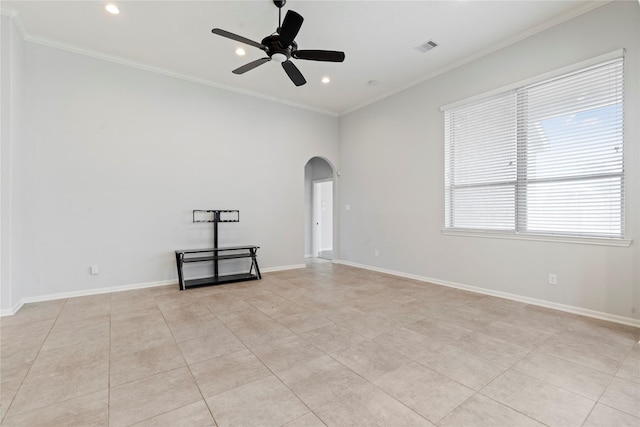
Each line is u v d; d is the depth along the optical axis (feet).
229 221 16.31
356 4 9.89
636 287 9.32
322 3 9.85
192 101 15.38
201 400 5.77
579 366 7.00
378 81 15.90
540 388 6.15
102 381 6.40
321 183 25.81
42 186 11.96
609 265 9.80
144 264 14.10
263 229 17.81
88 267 12.85
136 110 13.92
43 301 11.91
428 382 6.37
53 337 8.59
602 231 9.99
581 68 10.23
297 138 19.22
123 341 8.36
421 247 15.79
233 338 8.57
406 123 16.51
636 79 9.23
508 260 12.31
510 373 6.72
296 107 19.17
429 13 10.39
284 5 9.93
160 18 10.68
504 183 12.42
